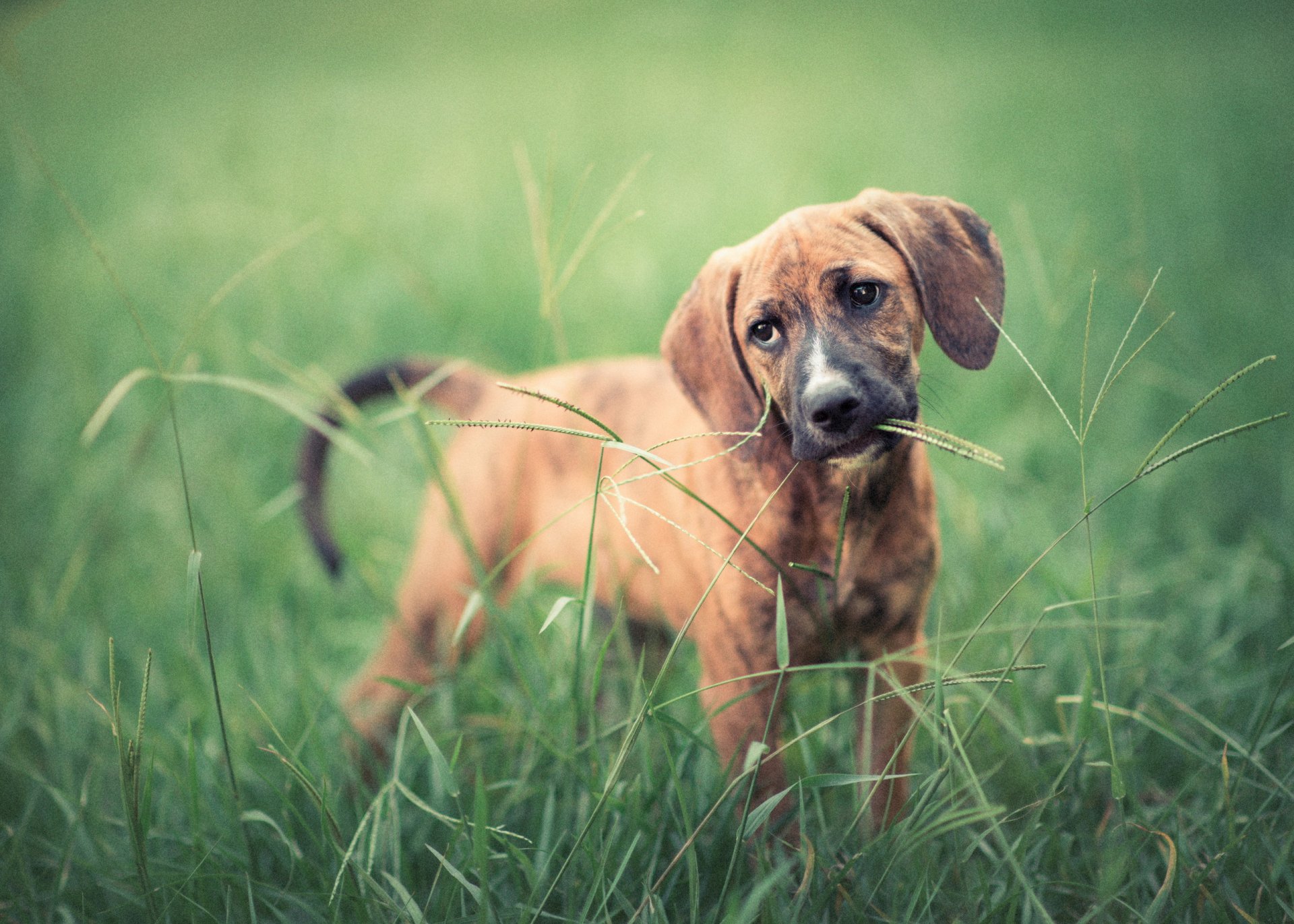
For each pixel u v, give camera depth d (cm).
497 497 321
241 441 500
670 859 235
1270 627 315
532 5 2181
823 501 237
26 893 239
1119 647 301
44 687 314
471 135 1081
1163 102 1041
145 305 638
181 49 2019
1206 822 231
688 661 320
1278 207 720
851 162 874
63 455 485
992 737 253
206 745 294
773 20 1770
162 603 390
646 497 282
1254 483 415
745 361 246
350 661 390
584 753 256
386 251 657
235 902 231
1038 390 459
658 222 741
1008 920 200
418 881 247
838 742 273
